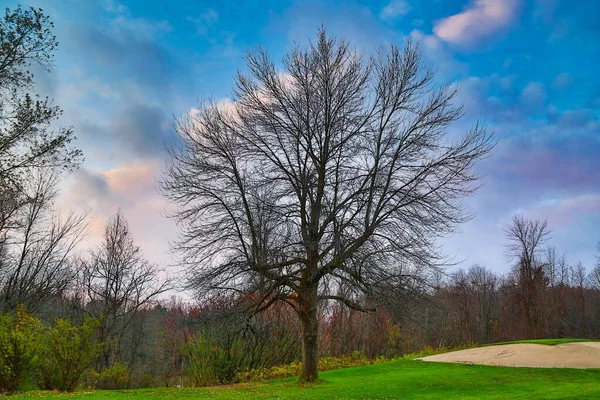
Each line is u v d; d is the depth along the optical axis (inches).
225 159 804.6
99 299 1669.5
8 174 732.7
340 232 752.3
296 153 821.2
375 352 1749.5
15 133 728.3
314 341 843.4
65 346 789.2
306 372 842.8
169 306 2050.9
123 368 1250.0
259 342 1301.7
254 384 926.4
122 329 1632.6
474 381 853.2
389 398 679.7
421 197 767.7
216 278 759.7
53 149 752.3
